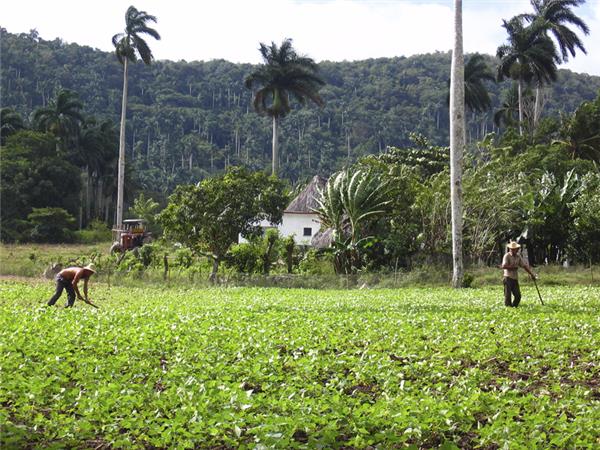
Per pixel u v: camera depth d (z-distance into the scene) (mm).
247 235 31547
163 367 8891
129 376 7922
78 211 75875
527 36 56062
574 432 5883
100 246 61688
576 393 7668
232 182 30531
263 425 5820
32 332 11398
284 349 10617
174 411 6516
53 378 7590
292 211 48125
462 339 11258
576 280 27734
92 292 23891
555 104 123312
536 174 38594
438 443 6137
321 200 35594
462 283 27219
